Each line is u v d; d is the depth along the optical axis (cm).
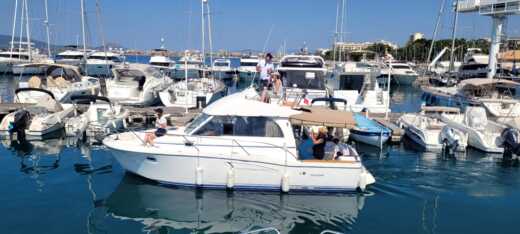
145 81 2564
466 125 1731
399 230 905
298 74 1927
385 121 1956
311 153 1155
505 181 1253
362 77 2105
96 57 5128
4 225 877
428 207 1036
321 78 1927
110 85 2450
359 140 1681
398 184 1202
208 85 2734
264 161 1053
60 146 1555
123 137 1202
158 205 1001
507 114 2289
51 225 884
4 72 4659
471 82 2605
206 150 1097
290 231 889
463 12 4059
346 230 899
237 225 912
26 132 1642
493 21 3700
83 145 1577
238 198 1048
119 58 5353
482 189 1180
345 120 1098
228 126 1121
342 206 1023
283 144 1104
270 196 1065
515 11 3384
